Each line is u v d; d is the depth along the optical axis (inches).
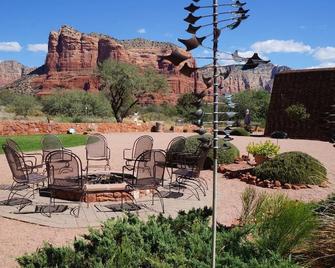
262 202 193.6
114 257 120.9
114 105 1638.8
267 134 1278.3
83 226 223.8
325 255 143.5
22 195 297.4
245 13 95.7
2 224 225.9
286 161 373.7
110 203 276.4
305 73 1235.9
